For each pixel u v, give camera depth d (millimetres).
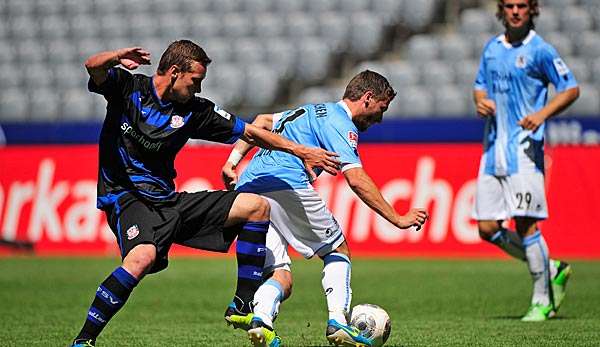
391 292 34219
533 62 26953
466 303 31172
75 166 51344
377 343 19844
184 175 49719
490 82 27750
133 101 18219
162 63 18188
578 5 62812
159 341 22406
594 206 44875
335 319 19156
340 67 64875
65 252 50906
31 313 29234
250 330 17922
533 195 27047
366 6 67000
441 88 57469
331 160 18484
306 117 20109
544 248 27078
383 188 47469
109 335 23688
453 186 46625
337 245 20344
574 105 54594
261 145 18812
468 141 46594
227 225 19047
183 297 33594
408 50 62781
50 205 51438
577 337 22562
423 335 23203
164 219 18078
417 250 46969
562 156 45625
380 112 20453
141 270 17578
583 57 59219
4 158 52594
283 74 63312
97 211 50719
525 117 26109
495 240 28562
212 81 62719
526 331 23875
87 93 63812
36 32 70875
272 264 20172
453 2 66375
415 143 47312
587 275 38719
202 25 67875
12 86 66750
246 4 69250
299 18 66875
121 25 69562
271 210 20156
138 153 18375
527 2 26703
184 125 18406
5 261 47375
